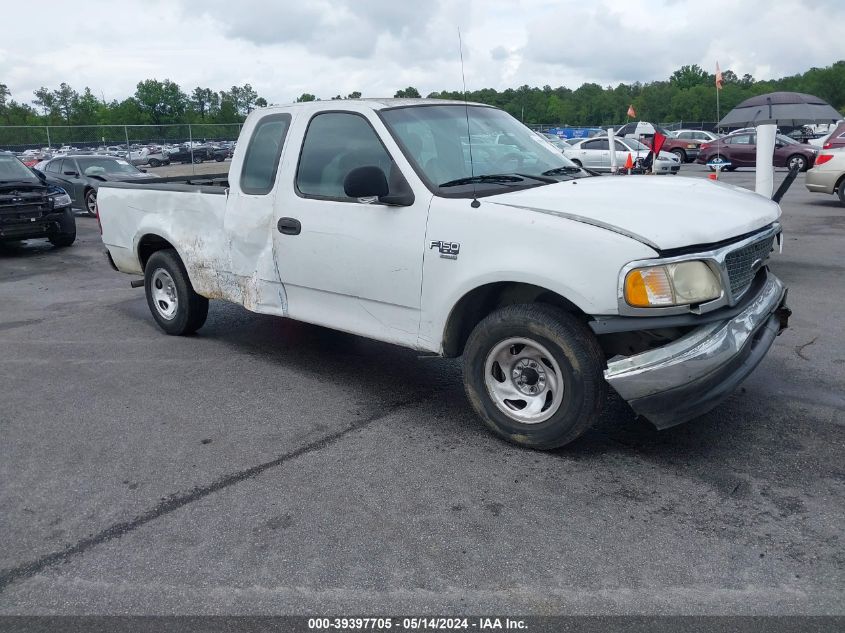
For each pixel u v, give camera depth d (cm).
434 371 551
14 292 902
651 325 352
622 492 356
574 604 274
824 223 1242
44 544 325
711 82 9844
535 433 395
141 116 9588
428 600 279
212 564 306
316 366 567
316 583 291
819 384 490
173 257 631
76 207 1684
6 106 9531
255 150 533
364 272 457
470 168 452
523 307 390
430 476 378
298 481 377
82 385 536
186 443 428
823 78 9788
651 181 454
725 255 363
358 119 466
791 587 280
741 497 348
